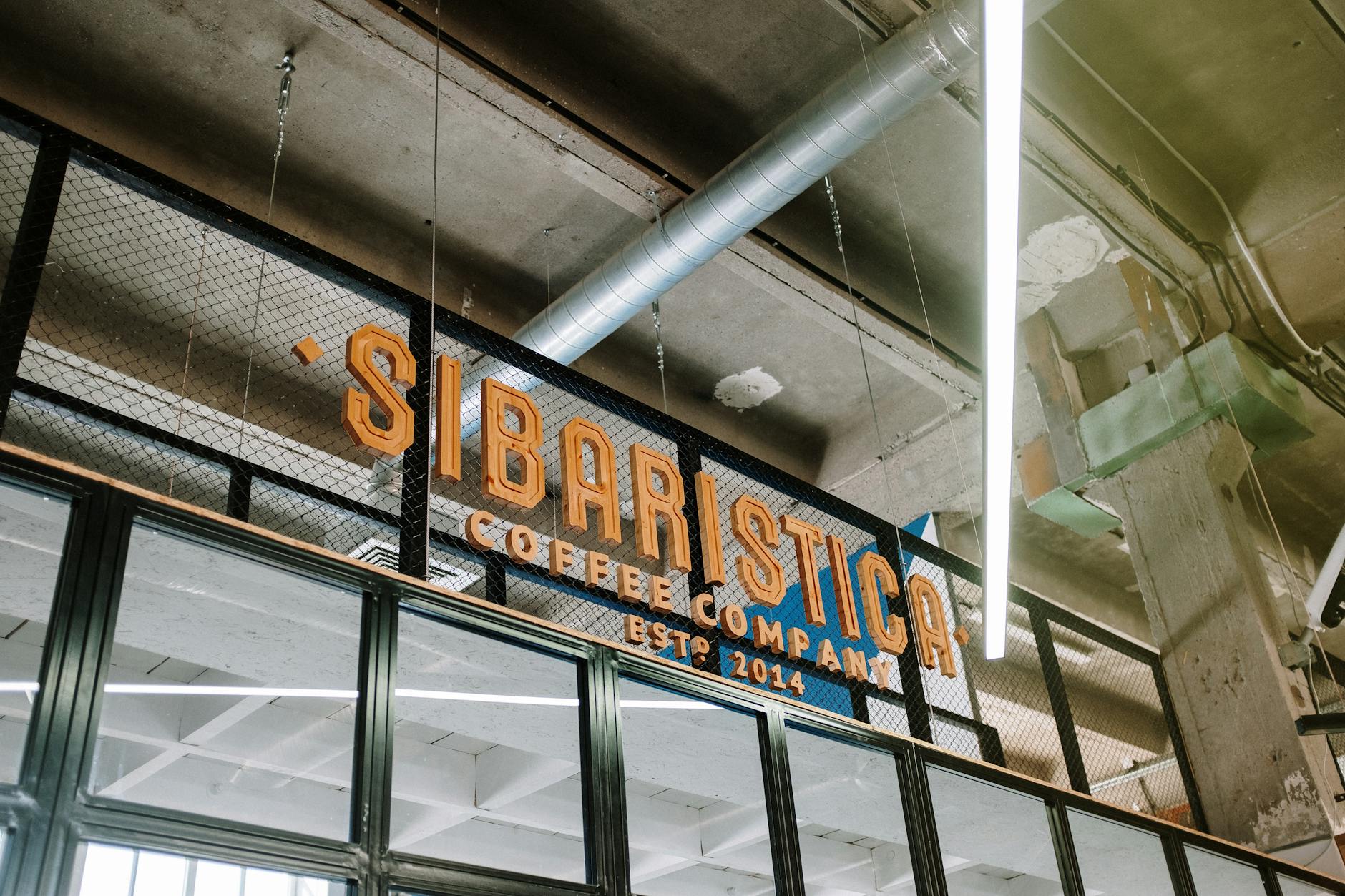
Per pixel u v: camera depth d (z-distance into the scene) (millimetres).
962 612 8953
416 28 5219
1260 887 7055
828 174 6766
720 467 8000
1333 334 7238
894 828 6789
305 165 6234
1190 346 7230
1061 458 7668
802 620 7965
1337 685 10500
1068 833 5996
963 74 5332
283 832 3135
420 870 3387
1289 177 6980
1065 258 7461
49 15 5367
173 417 5754
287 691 5066
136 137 5727
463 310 6879
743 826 7934
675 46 5977
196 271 5863
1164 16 6242
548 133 5770
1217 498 7070
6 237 5277
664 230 6055
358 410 3961
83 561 3076
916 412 8359
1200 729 6930
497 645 4379
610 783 4082
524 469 4453
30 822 2701
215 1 5387
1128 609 10695
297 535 6098
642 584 4719
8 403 3264
